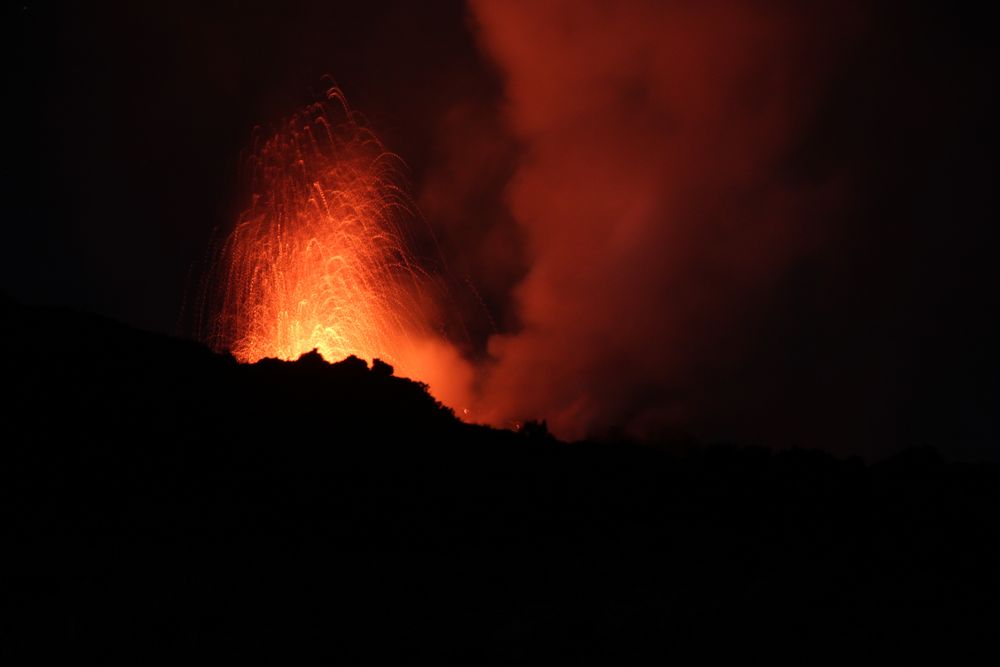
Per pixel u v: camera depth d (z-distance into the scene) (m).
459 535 9.00
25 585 7.18
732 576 7.91
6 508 8.04
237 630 6.99
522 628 7.20
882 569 7.74
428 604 7.67
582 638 6.94
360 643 6.98
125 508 8.44
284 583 7.74
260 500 9.05
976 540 8.32
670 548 8.78
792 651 6.46
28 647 6.51
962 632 6.61
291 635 6.99
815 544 8.55
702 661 6.46
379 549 8.56
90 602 7.11
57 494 8.40
